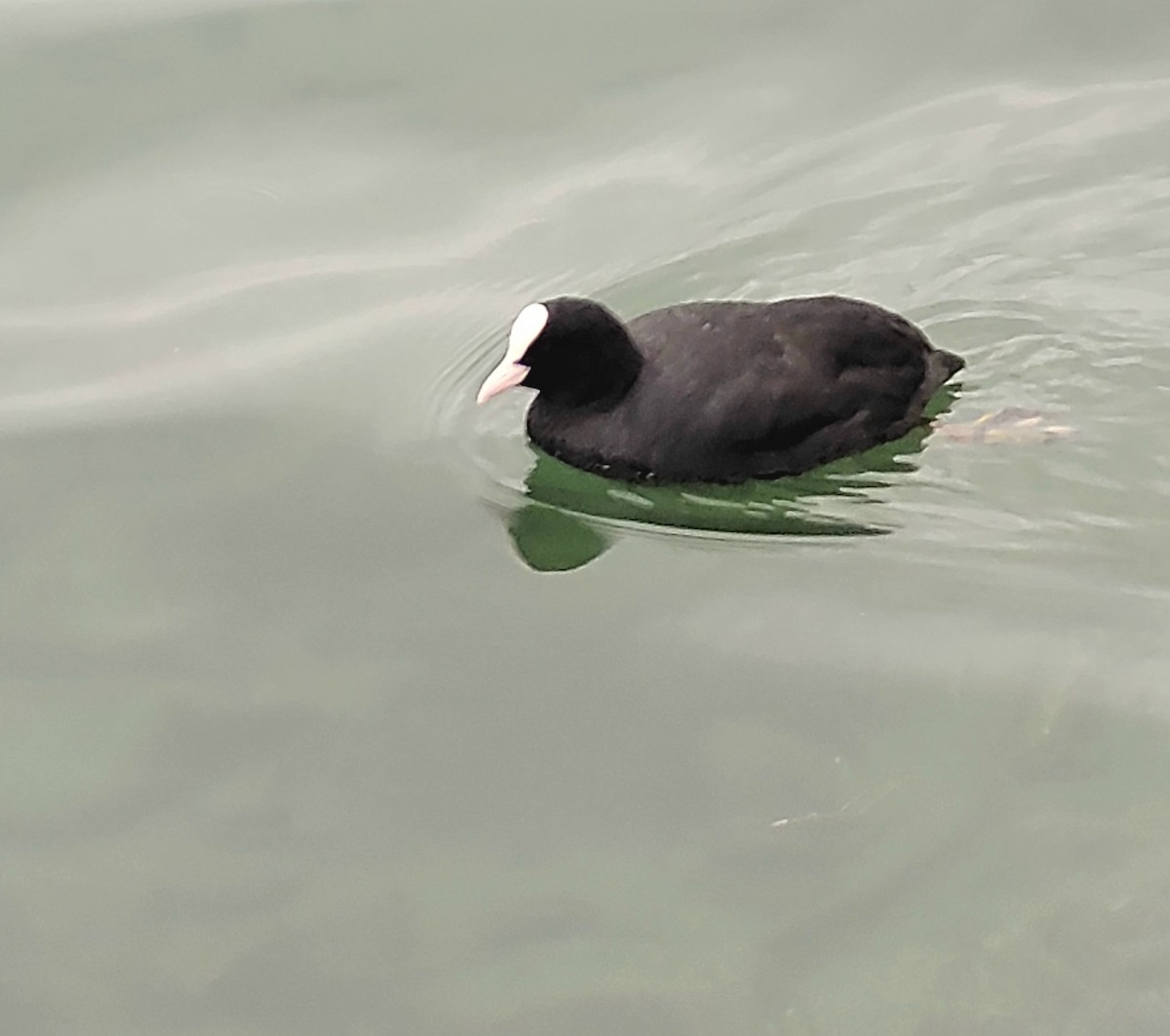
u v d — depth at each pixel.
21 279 16.02
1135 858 9.91
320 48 18.53
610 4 18.97
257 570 12.74
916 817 10.32
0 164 17.23
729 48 18.33
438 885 10.23
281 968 9.84
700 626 11.98
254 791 10.95
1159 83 17.44
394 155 17.27
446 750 11.12
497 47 18.45
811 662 11.56
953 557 12.38
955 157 16.69
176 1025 9.55
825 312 13.38
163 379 14.81
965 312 14.75
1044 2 18.56
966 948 9.57
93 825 10.80
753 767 10.79
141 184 17.08
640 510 13.21
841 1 18.81
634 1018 9.43
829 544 12.62
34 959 9.98
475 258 16.00
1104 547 12.34
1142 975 9.33
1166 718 10.81
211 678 11.83
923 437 13.39
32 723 11.55
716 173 16.77
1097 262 15.20
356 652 11.95
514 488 13.50
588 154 17.14
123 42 18.69
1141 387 13.73
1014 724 10.89
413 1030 9.44
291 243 16.33
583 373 13.41
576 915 9.98
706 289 15.45
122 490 13.61
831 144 17.00
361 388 14.63
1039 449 13.21
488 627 12.12
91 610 12.49
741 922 9.84
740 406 12.98
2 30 18.80
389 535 13.03
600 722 11.24
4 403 14.59
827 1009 9.36
